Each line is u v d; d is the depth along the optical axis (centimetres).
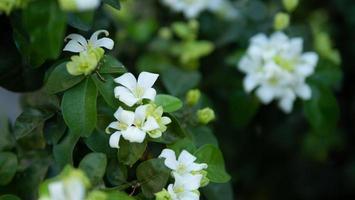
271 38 61
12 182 48
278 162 76
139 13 75
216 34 71
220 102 69
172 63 72
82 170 44
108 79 46
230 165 72
